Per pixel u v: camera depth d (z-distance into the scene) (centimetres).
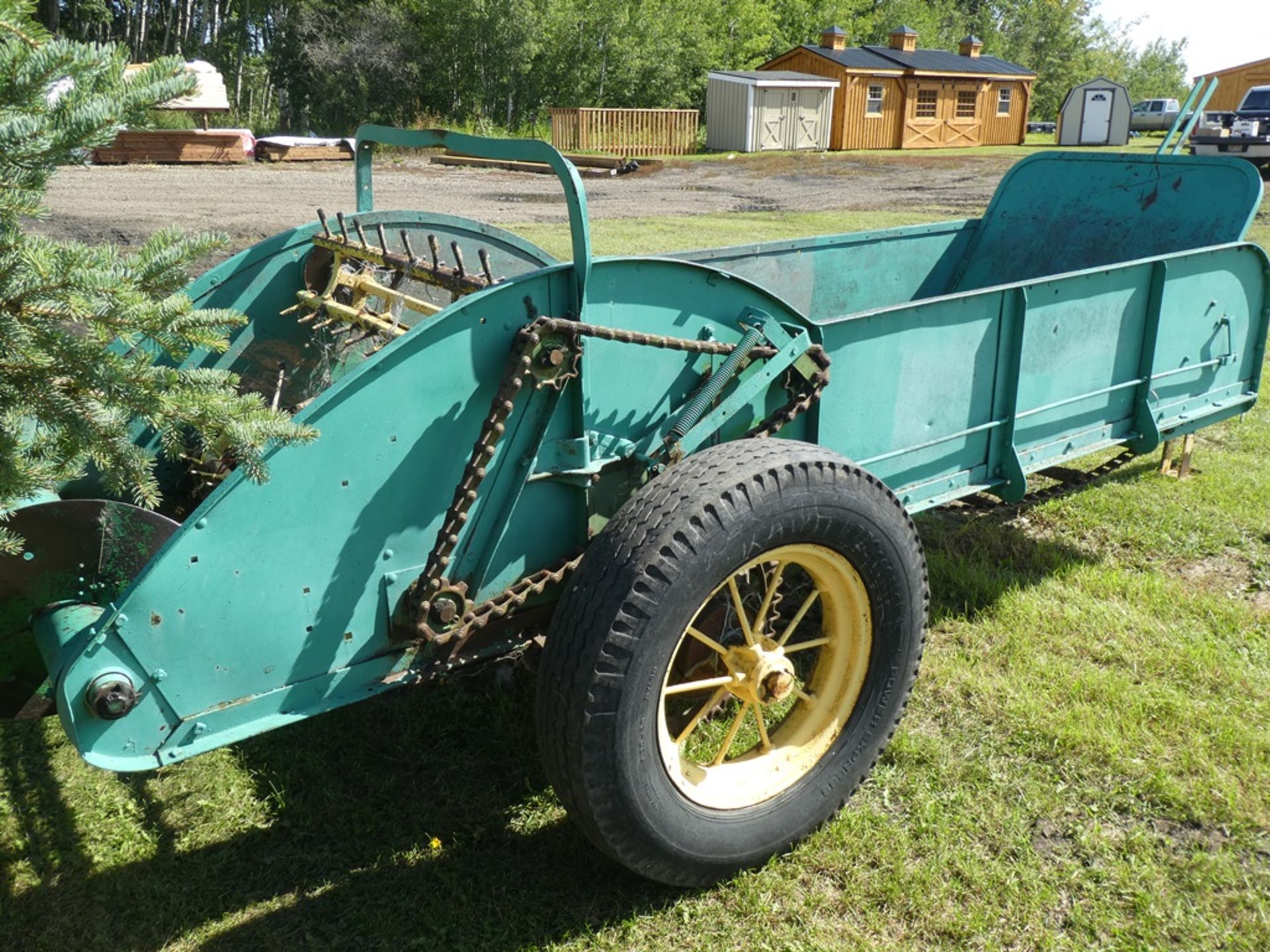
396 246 349
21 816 275
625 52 3478
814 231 1224
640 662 215
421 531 226
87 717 194
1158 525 445
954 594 385
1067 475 459
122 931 238
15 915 243
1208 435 568
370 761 297
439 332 215
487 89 3447
